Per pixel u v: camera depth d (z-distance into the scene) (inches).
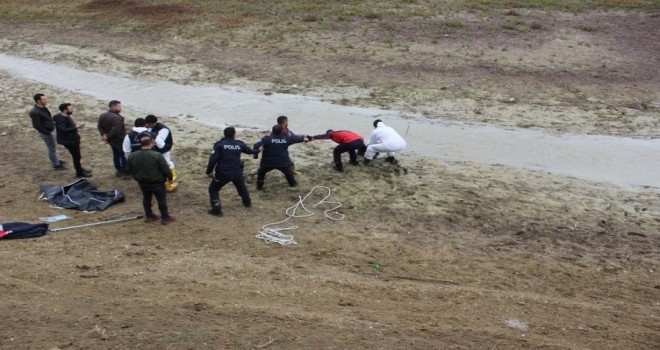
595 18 972.6
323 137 486.0
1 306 273.0
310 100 698.8
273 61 830.5
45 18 1136.2
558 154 551.8
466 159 541.6
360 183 478.9
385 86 731.4
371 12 1008.9
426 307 303.9
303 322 270.4
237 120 647.1
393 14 1000.2
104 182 486.6
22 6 1233.4
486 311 303.1
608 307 316.8
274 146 450.9
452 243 392.2
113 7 1171.9
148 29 1008.9
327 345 248.1
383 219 424.8
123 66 852.6
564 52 826.8
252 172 500.1
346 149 489.7
